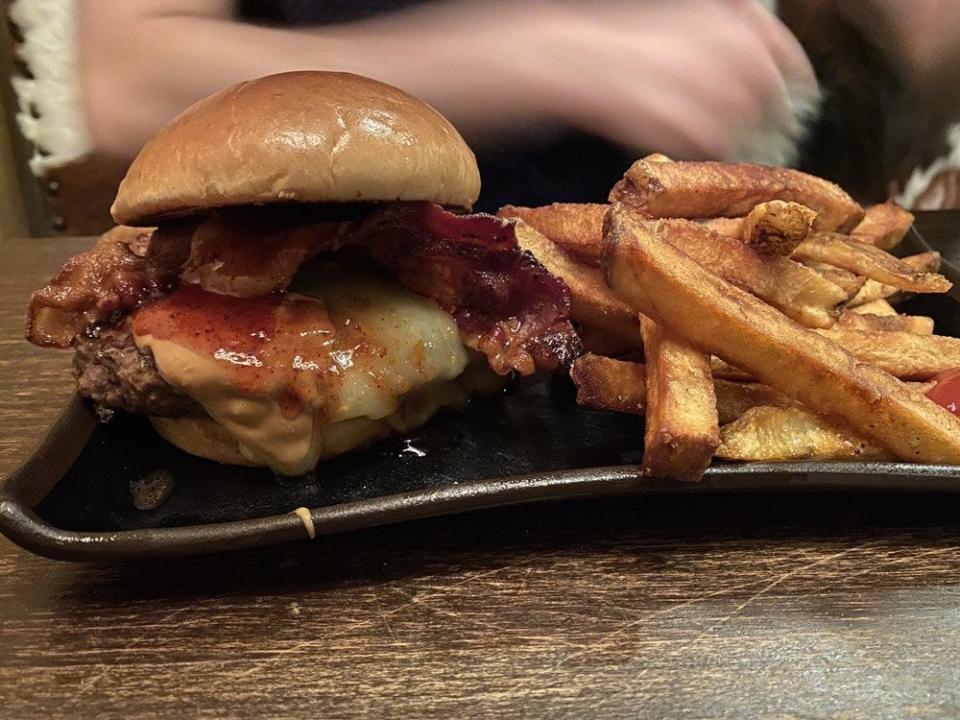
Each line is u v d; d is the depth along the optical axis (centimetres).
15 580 20
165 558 19
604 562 20
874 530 21
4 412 27
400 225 24
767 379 22
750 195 26
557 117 47
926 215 43
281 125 21
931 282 25
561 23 48
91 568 20
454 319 25
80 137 48
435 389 25
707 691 17
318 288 24
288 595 20
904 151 51
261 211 24
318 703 17
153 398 22
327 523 20
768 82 49
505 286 25
